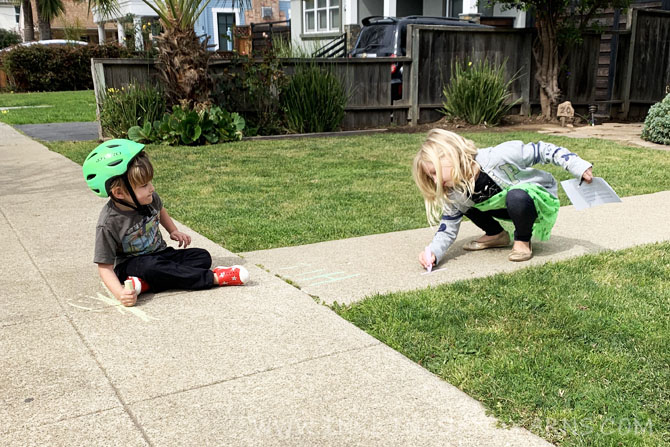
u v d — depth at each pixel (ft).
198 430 6.31
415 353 7.98
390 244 12.94
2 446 6.05
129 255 10.13
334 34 57.98
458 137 10.68
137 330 8.70
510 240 12.88
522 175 11.23
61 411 6.67
